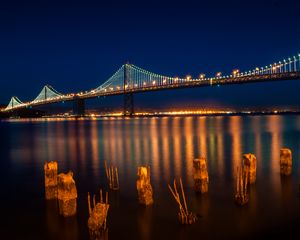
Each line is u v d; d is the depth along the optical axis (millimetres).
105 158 25531
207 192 14578
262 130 54375
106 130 61250
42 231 11461
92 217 10531
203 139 39375
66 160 25094
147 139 40906
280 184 15812
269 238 10562
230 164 21172
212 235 10852
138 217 12234
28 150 32281
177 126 73125
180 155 26219
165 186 15875
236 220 11820
